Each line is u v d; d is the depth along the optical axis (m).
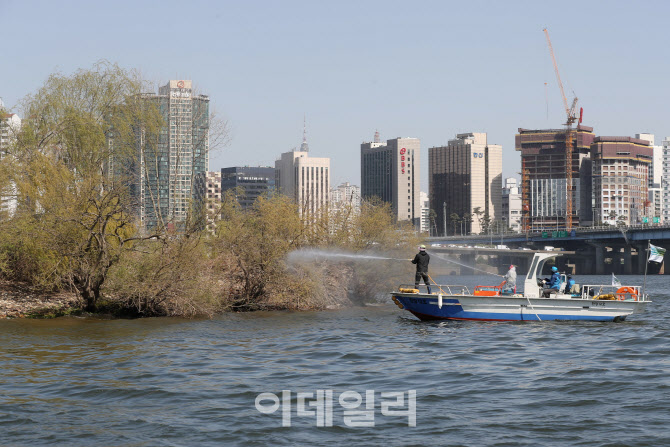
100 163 43.59
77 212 35.88
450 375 20.67
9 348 26.23
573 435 14.33
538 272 34.97
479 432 14.57
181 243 38.03
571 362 22.86
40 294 38.91
